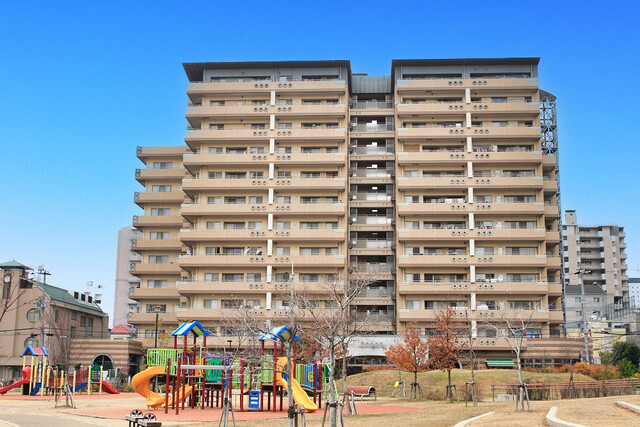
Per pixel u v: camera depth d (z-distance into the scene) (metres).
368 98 101.88
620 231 160.75
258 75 96.00
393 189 94.88
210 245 89.62
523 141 91.12
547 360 82.50
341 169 91.69
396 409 38.53
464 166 90.69
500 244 88.31
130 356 86.44
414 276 87.75
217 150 92.81
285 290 80.00
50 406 45.59
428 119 93.19
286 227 89.81
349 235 93.44
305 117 93.44
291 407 21.95
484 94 93.31
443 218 89.31
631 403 27.98
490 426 23.16
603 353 96.44
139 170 98.00
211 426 29.83
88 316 97.88
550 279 89.31
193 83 93.19
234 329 77.12
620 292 155.75
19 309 85.00
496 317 83.44
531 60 94.19
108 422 32.78
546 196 92.56
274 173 91.44
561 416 23.50
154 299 94.75
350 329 69.62
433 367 69.12
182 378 42.38
